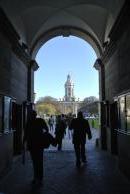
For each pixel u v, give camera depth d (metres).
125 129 10.94
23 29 17.95
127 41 10.95
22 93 17.78
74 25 20.06
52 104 101.62
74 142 13.16
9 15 13.62
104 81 19.67
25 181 10.11
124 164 10.97
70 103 125.56
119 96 12.28
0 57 10.89
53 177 10.73
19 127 16.86
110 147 17.05
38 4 16.22
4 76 11.79
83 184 9.64
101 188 9.11
